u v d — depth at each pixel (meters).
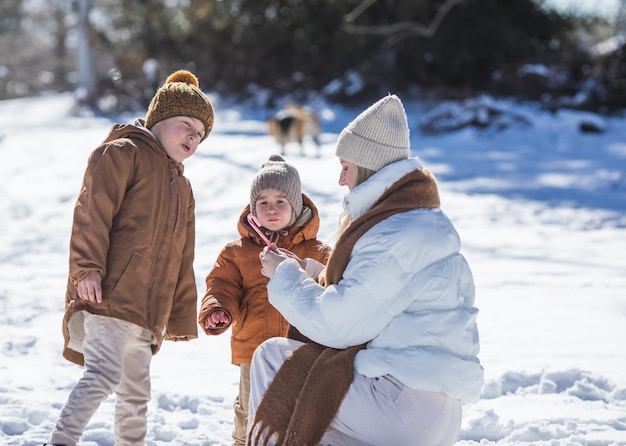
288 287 3.67
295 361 3.66
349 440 3.59
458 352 3.57
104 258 4.02
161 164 4.31
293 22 36.72
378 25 35.28
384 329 3.56
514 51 34.00
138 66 38.16
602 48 32.78
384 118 3.75
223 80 38.06
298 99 35.53
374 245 3.54
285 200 4.42
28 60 78.12
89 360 4.05
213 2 37.84
